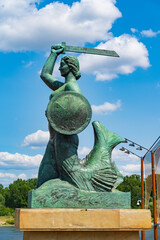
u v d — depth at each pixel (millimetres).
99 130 8922
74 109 7805
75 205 7672
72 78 8883
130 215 7270
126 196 7938
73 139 8227
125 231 7324
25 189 87688
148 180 15938
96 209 7230
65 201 7641
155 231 14180
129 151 18188
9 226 55750
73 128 7844
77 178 8016
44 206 7520
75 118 7832
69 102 7820
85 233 7211
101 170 8289
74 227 7059
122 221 7215
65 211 7105
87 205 7723
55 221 7027
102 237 7238
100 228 7129
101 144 8742
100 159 8469
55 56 9562
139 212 7316
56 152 8281
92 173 8195
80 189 7887
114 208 7801
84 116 7879
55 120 7789
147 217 7312
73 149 8219
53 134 8641
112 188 8492
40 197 7566
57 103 7809
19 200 87562
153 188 14555
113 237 7270
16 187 89562
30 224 6938
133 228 7219
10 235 36000
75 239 7160
